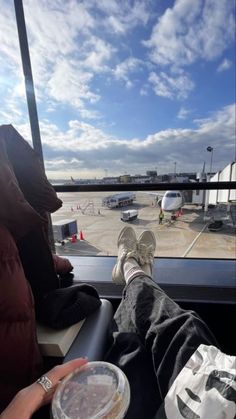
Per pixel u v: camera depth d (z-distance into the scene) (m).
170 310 0.72
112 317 0.90
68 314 0.77
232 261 1.71
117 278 1.32
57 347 0.70
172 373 0.55
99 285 1.40
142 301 0.81
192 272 1.54
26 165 0.76
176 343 0.60
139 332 0.74
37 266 0.82
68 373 0.51
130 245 1.45
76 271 1.57
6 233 0.58
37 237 0.80
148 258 1.38
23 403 0.45
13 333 0.57
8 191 0.56
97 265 1.65
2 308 0.55
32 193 0.77
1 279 0.55
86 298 0.85
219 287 1.34
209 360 0.50
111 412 0.43
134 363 0.66
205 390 0.45
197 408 0.44
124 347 0.73
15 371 0.58
